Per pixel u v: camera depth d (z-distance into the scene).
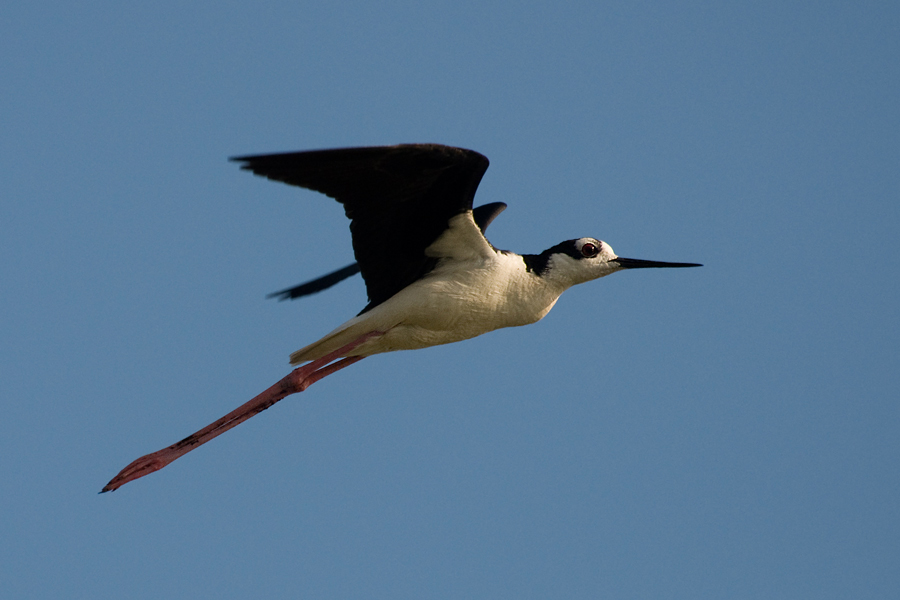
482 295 12.22
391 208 11.27
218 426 12.09
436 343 12.66
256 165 9.81
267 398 12.27
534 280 12.63
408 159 10.41
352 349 12.29
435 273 12.20
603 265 13.06
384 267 12.03
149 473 11.76
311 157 9.87
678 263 13.35
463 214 11.59
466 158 10.61
